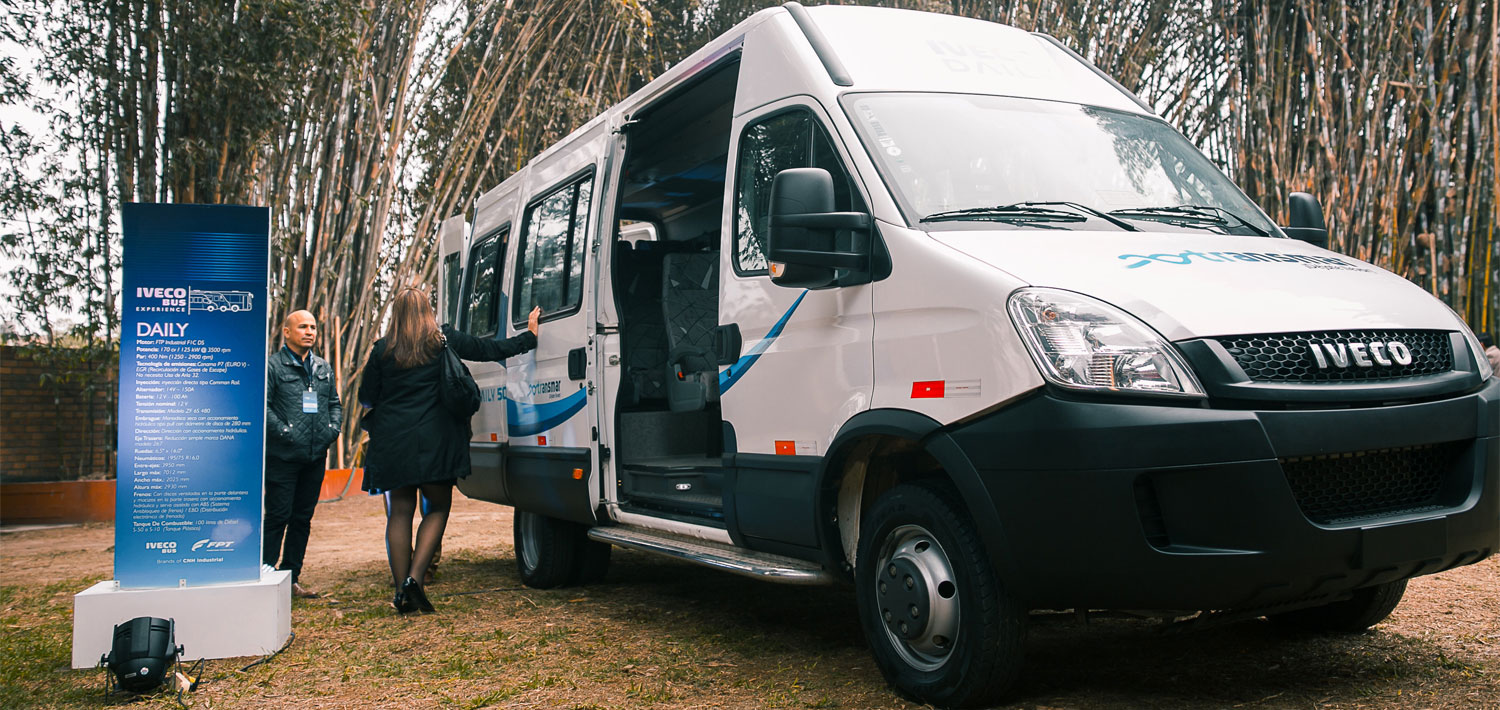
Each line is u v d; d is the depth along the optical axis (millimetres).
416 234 11336
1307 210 4258
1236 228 3836
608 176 5352
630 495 5238
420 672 4137
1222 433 2793
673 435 5586
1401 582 3850
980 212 3568
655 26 13383
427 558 5426
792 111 4078
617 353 5293
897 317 3441
